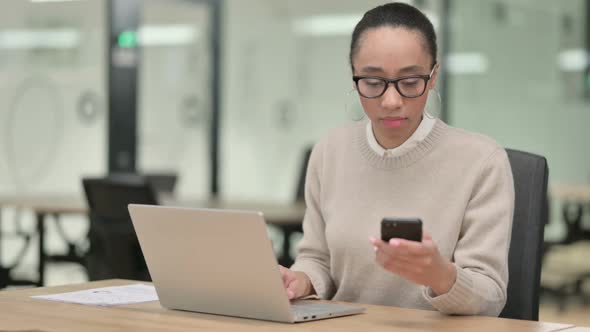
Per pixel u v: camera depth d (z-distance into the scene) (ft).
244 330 4.88
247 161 24.07
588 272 19.45
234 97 23.77
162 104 22.16
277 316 5.13
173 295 5.54
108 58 21.09
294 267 6.86
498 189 6.22
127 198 12.67
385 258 5.07
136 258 13.01
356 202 6.67
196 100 23.06
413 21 5.79
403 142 6.50
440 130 6.50
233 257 5.13
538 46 25.27
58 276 19.51
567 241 20.03
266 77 24.23
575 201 21.21
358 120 6.55
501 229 6.08
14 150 19.85
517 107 25.02
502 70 24.86
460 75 24.56
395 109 5.75
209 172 23.44
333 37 23.77
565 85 25.58
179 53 22.52
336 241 6.67
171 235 5.37
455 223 6.27
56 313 5.38
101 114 21.08
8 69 19.72
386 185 6.57
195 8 22.81
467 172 6.33
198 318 5.28
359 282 6.61
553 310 18.89
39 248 15.88
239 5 23.77
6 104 19.69
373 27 5.80
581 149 25.85
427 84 5.79
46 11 20.33
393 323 5.12
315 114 23.98
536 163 6.53
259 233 4.95
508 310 6.36
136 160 21.54
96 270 13.66
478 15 24.63
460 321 5.20
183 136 22.76
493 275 5.84
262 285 5.09
